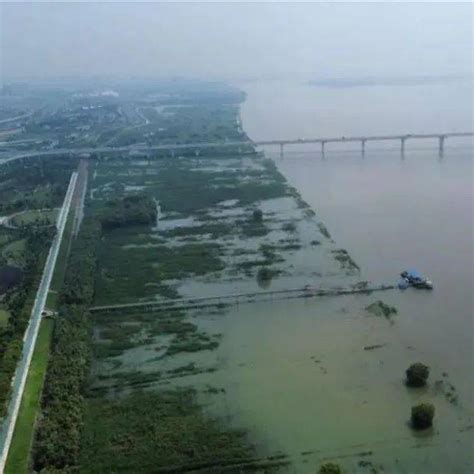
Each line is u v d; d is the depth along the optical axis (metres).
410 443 79.62
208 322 114.19
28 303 115.19
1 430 80.56
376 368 96.44
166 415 86.81
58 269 136.12
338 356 100.38
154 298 124.75
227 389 92.75
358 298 120.75
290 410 87.06
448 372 94.69
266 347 104.25
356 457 77.50
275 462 77.00
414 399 88.50
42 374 94.38
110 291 128.88
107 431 83.50
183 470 76.19
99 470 76.06
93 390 93.56
